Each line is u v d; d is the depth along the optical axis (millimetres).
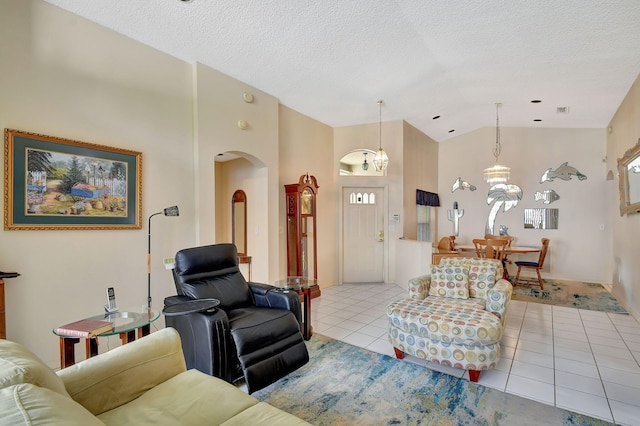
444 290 3311
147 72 3285
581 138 6387
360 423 1996
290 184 4961
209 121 3771
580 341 3285
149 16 2863
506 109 5543
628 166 4316
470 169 7293
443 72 4078
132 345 1662
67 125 2738
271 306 2945
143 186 3248
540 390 2365
